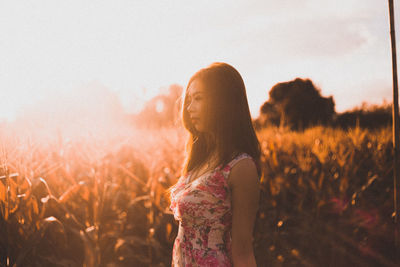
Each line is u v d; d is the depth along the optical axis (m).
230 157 1.44
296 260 3.77
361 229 3.99
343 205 4.07
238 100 1.50
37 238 2.61
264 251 3.88
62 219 3.34
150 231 3.54
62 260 2.96
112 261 3.50
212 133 1.54
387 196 4.30
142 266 3.52
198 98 1.52
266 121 9.55
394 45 2.32
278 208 4.26
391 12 2.30
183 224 1.54
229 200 1.46
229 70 1.51
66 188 3.90
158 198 3.67
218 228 1.46
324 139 5.86
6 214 2.52
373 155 4.82
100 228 3.46
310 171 4.82
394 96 2.38
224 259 1.44
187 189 1.53
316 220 3.91
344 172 4.42
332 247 3.67
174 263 1.63
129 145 6.02
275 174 4.55
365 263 3.53
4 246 2.62
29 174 3.08
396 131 2.44
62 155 4.27
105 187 3.61
